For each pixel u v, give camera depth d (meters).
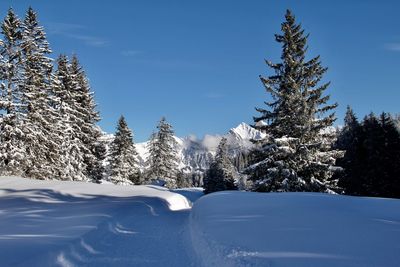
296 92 27.30
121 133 57.38
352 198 14.46
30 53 33.59
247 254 6.62
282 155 26.42
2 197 19.42
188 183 106.75
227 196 16.86
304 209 11.38
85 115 44.03
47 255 7.72
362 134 44.84
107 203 18.33
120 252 9.34
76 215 13.67
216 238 8.30
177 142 69.88
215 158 63.97
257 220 9.94
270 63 29.02
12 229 10.59
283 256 6.20
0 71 31.45
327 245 6.72
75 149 42.03
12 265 6.77
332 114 27.52
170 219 16.53
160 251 9.52
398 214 10.67
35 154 34.16
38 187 23.86
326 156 26.47
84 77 49.62
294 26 29.08
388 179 38.75
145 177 68.19
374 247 6.47
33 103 33.38
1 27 32.25
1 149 31.05
